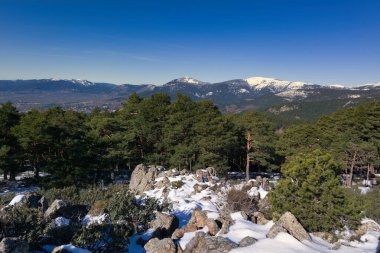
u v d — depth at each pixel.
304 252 10.91
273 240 11.72
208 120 42.41
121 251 13.76
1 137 41.81
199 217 15.53
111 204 17.44
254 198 21.12
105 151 41.00
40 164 47.34
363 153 41.66
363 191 33.44
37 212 16.78
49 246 13.57
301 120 156.88
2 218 14.31
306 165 15.75
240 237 12.34
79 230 14.17
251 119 47.16
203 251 11.23
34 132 38.19
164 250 12.16
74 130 41.44
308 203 15.25
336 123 49.81
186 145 42.59
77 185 37.69
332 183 14.97
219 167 41.03
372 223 15.30
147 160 45.41
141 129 46.31
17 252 9.91
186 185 28.89
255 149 45.72
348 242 13.15
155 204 19.20
